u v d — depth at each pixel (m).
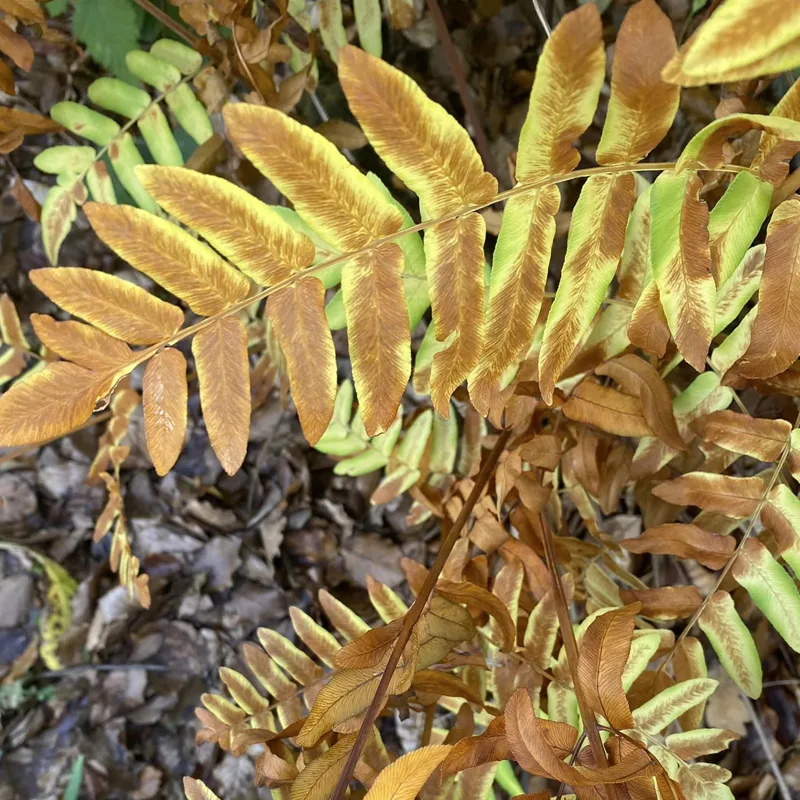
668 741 0.35
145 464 0.71
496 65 0.61
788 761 0.54
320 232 0.25
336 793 0.27
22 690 0.66
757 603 0.35
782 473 0.36
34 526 0.69
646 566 0.56
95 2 0.47
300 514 0.70
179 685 0.67
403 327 0.26
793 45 0.18
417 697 0.34
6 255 0.68
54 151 0.44
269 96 0.43
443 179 0.24
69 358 0.26
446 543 0.36
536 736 0.25
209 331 0.26
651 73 0.22
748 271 0.33
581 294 0.26
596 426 0.37
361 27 0.46
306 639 0.41
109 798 0.64
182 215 0.24
